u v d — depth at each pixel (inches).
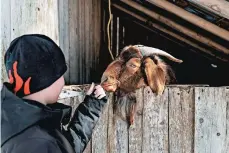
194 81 205.5
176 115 83.7
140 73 73.8
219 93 83.0
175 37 179.2
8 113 44.1
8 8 67.8
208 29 115.2
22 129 43.3
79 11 135.0
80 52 136.2
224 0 80.0
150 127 83.7
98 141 83.4
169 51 208.2
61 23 113.1
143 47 75.7
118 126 83.4
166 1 113.7
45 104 46.9
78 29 133.8
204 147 83.9
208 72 203.8
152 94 83.0
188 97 83.4
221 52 167.2
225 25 110.4
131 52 74.0
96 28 163.3
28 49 45.1
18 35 69.6
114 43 194.4
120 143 83.6
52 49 46.8
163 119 83.7
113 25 191.0
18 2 69.5
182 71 207.3
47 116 44.4
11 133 43.4
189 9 111.5
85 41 143.7
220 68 197.2
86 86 81.5
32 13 71.7
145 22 181.8
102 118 83.0
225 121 83.4
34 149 42.0
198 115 83.6
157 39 207.2
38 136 43.1
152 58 74.9
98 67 167.2
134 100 82.1
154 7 146.3
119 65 73.3
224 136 83.6
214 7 81.4
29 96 45.7
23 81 44.8
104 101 64.4
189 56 206.5
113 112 82.7
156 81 74.7
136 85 74.5
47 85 45.9
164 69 76.8
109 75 72.8
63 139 46.5
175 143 84.0
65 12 117.8
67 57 120.3
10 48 46.5
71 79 125.0
